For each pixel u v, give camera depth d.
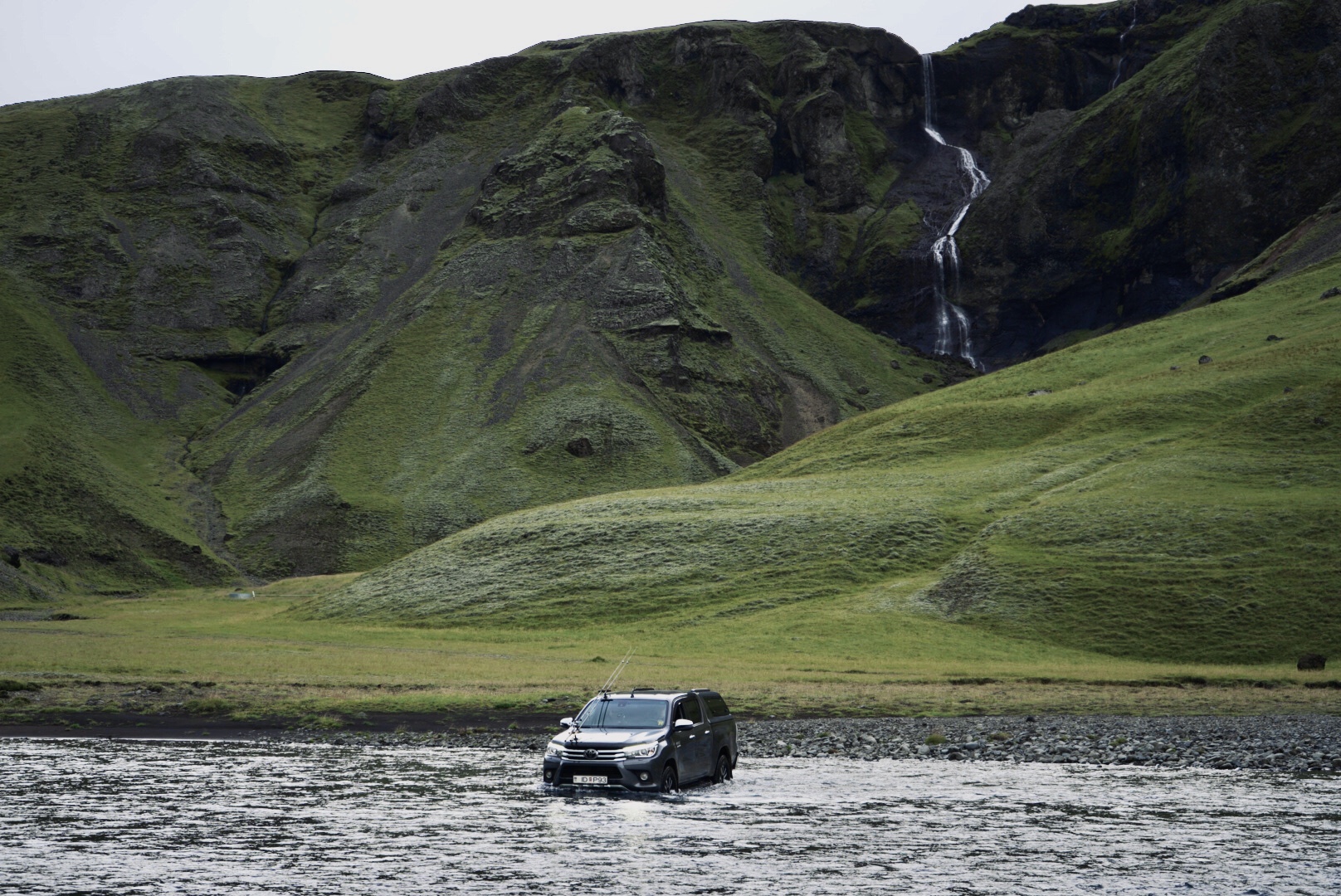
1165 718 52.88
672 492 163.50
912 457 162.88
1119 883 19.67
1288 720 51.38
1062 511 117.69
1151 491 120.69
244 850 22.16
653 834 24.02
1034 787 31.30
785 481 159.50
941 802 28.58
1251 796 29.67
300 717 50.56
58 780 31.72
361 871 20.31
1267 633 88.94
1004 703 59.44
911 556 118.69
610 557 130.75
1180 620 92.88
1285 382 152.50
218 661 79.88
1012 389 193.88
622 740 29.53
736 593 115.50
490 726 48.75
